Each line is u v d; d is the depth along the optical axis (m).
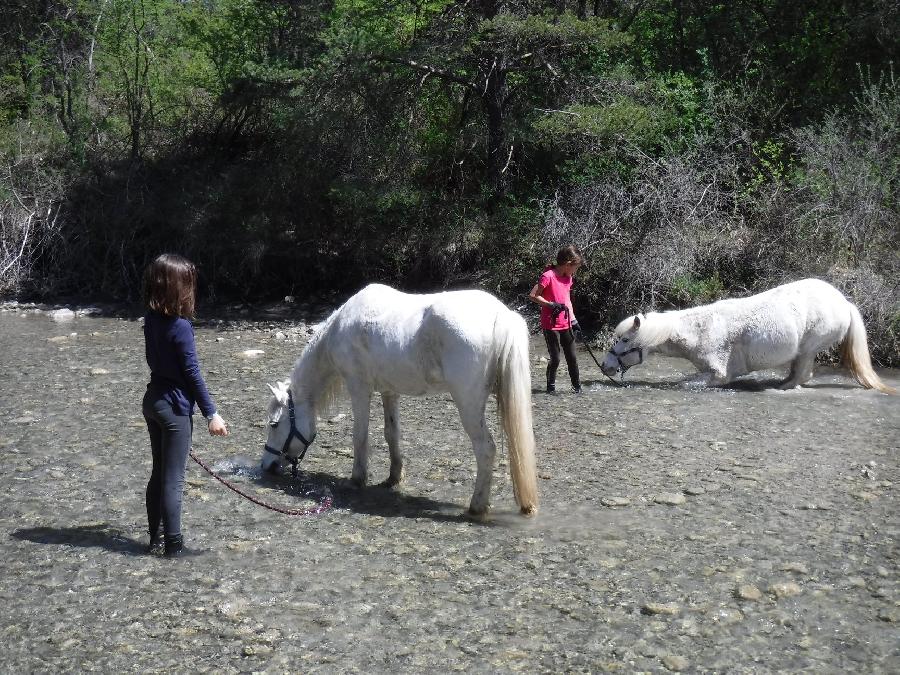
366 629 4.41
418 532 5.70
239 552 5.38
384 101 16.17
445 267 16.56
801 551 5.35
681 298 13.48
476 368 5.78
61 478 6.84
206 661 4.11
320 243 18.05
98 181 19.45
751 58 18.34
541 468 7.13
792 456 7.41
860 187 13.12
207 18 20.08
